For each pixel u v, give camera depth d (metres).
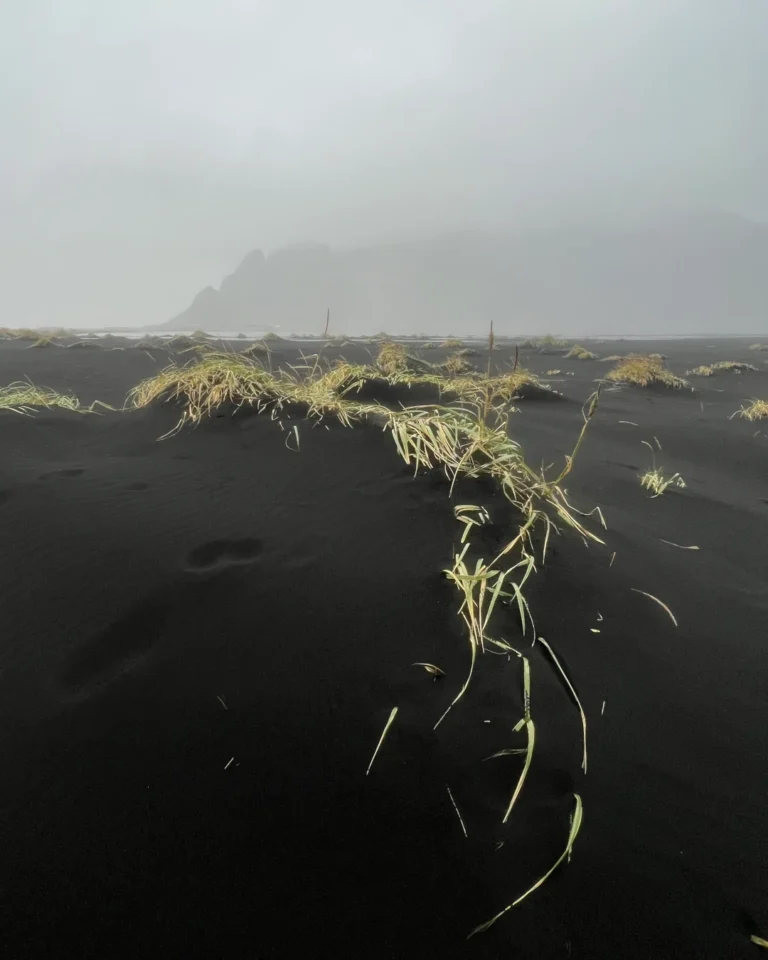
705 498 2.55
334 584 1.33
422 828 0.77
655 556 1.73
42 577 1.32
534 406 5.45
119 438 2.63
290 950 0.62
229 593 1.28
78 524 1.58
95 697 0.97
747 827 0.80
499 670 1.10
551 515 1.87
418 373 6.84
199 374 2.97
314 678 1.04
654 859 0.75
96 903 0.66
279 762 0.86
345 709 0.97
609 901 0.69
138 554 1.44
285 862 0.71
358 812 0.79
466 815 0.79
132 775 0.82
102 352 10.58
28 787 0.79
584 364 11.84
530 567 1.37
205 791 0.80
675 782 0.88
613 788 0.86
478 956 0.63
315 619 1.21
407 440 2.08
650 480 2.76
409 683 1.04
